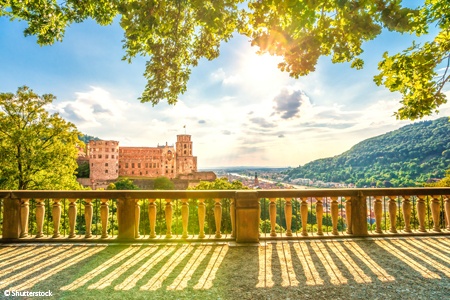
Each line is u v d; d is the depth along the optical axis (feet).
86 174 318.24
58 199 21.47
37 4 19.42
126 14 15.47
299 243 20.30
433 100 21.95
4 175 87.61
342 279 14.40
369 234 21.50
